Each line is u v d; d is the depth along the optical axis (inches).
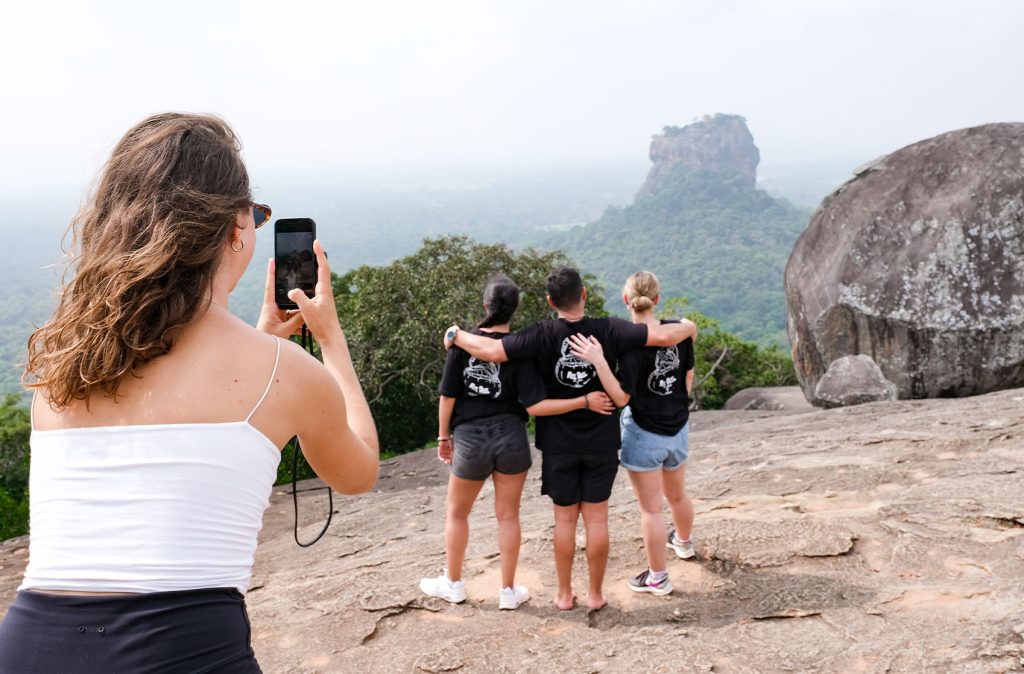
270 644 160.7
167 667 43.8
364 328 992.2
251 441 48.0
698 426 531.5
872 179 454.9
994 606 133.6
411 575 184.9
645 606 157.5
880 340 437.4
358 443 56.5
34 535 47.7
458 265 1012.5
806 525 180.5
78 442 47.4
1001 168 415.2
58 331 47.3
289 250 63.1
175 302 47.1
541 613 159.5
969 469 211.8
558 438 151.5
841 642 131.3
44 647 44.3
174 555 45.0
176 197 48.1
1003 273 403.9
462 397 158.2
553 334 149.3
